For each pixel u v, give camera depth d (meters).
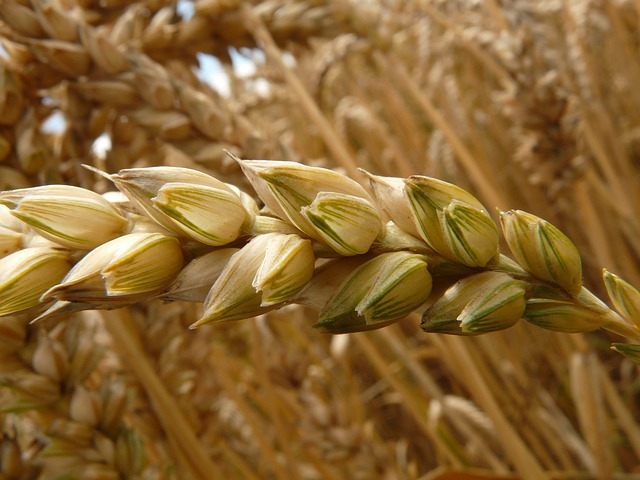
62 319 0.10
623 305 0.05
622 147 0.23
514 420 0.20
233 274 0.05
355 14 0.16
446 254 0.05
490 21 0.20
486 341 0.20
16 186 0.11
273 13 0.16
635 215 0.22
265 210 0.06
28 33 0.12
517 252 0.05
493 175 0.24
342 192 0.05
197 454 0.12
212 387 0.13
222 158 0.12
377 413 0.25
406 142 0.26
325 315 0.05
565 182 0.16
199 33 0.14
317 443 0.15
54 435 0.10
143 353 0.12
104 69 0.12
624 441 0.21
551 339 0.22
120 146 0.13
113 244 0.05
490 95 0.27
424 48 0.26
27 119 0.11
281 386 0.16
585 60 0.22
